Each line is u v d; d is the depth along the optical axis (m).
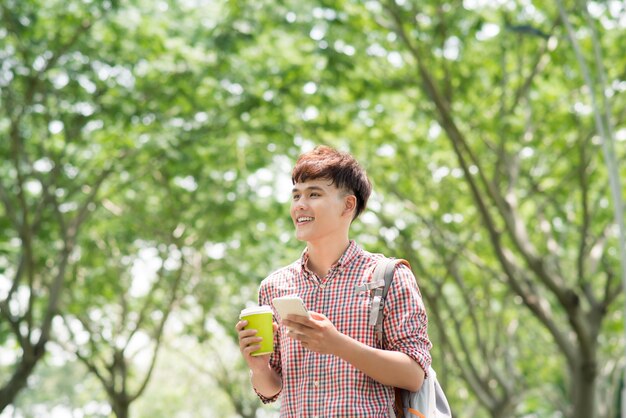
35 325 16.73
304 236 3.00
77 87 12.21
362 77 11.90
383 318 2.91
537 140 13.47
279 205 15.85
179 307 19.22
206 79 12.34
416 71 12.09
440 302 21.17
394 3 11.16
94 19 11.64
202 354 25.08
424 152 14.65
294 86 11.99
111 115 12.27
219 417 36.16
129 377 19.62
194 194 15.53
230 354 25.25
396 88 12.06
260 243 16.75
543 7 11.77
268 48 11.79
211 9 12.45
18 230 12.40
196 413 36.38
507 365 20.50
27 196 14.70
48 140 13.02
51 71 12.16
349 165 3.07
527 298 12.48
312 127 12.77
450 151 14.17
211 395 36.19
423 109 12.10
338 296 2.96
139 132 12.81
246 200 15.69
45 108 12.37
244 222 15.88
